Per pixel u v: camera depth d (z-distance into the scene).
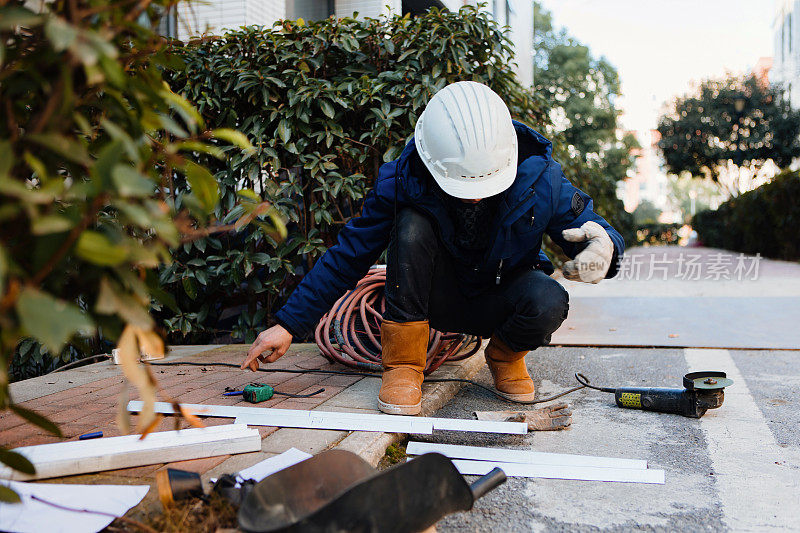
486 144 2.10
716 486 1.83
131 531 1.34
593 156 26.31
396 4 6.63
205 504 1.46
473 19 3.84
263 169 3.83
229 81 3.68
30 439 1.96
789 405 2.67
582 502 1.72
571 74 26.20
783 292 7.09
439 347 2.95
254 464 1.76
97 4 0.94
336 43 3.70
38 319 0.80
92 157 1.23
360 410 2.32
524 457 1.99
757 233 15.61
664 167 25.44
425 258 2.33
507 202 2.21
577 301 6.46
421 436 2.25
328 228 4.00
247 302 4.10
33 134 0.91
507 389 2.69
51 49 0.98
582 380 3.02
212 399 2.47
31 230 0.92
